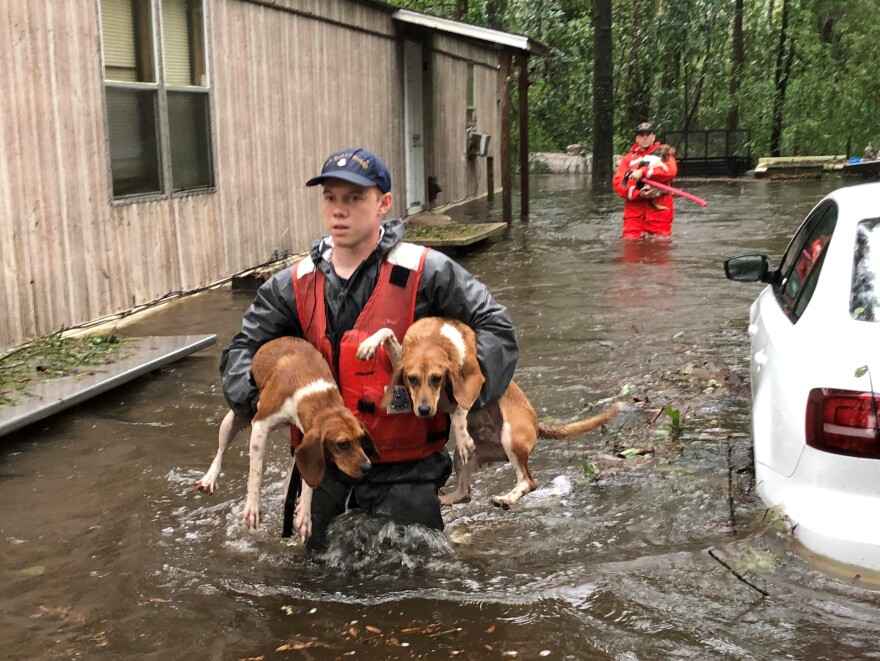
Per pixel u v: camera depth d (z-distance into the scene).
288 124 11.95
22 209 7.39
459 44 20.16
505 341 3.69
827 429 3.23
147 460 5.18
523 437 3.96
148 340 7.45
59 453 5.34
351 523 3.80
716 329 8.07
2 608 3.52
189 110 9.83
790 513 3.34
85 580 3.75
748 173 29.45
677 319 8.52
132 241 8.85
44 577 3.79
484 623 3.29
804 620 3.15
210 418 5.91
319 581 3.67
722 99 37.59
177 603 3.52
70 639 3.28
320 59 12.86
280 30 11.66
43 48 7.60
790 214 17.27
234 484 4.81
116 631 3.33
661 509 4.27
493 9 30.55
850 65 39.03
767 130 38.41
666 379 6.58
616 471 4.81
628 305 9.21
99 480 4.90
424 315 3.72
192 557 3.94
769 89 37.12
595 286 10.30
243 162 10.87
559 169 31.75
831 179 27.64
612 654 3.06
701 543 3.87
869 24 38.81
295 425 3.62
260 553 3.96
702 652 3.04
